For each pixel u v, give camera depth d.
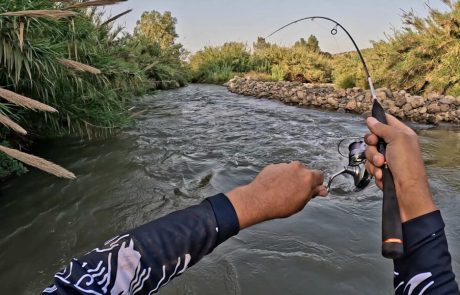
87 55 4.48
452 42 8.84
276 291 1.89
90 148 4.73
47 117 4.33
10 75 3.30
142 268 0.40
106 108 4.97
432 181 3.56
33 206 2.99
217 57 22.34
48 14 2.31
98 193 3.28
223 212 0.43
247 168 4.16
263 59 21.50
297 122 7.30
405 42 9.83
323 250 2.28
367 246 2.34
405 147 0.49
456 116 6.94
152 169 3.99
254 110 9.11
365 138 0.55
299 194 0.47
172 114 8.34
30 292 1.99
